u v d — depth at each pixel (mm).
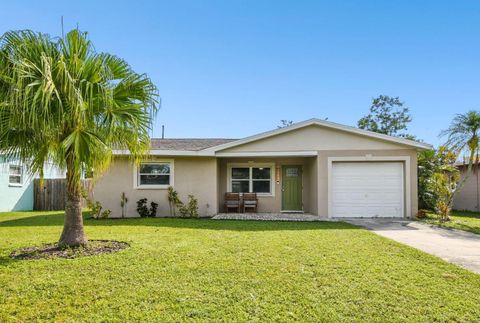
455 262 5277
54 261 4992
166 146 13703
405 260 5238
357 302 3480
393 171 12180
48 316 3131
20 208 15922
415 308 3342
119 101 5973
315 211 12617
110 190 12633
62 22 5438
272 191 14359
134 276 4289
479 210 15148
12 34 5000
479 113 11172
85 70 5441
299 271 4551
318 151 12289
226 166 14594
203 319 3076
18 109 4762
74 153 5246
